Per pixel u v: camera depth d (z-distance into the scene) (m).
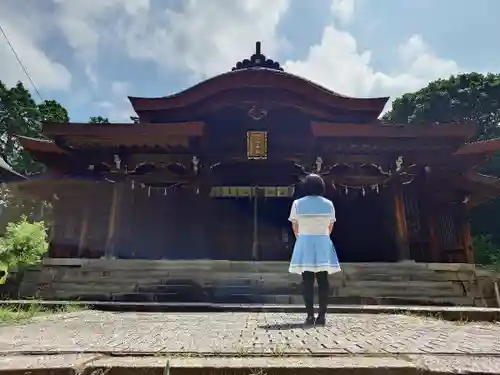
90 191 18.28
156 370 2.64
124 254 18.17
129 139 16.48
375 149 17.06
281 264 13.57
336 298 11.41
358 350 3.30
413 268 13.59
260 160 18.16
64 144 16.83
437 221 18.08
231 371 2.64
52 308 7.84
